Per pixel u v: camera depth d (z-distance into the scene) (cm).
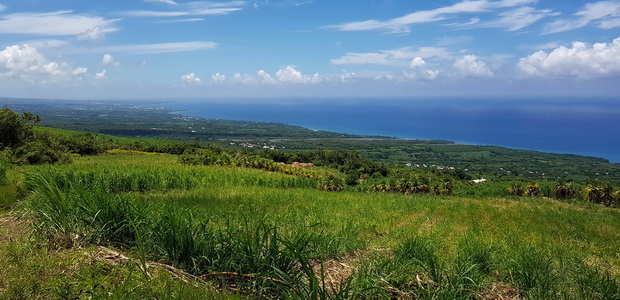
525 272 479
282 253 393
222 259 409
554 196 3197
